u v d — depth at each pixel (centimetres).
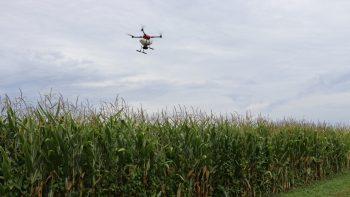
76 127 894
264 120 1741
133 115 1088
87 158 895
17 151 834
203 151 1212
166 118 1211
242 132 1440
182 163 1157
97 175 904
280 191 1677
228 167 1344
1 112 848
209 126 1328
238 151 1387
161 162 1067
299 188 1802
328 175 2173
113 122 989
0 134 832
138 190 995
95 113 984
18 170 806
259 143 1510
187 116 1263
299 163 1866
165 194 1090
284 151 1708
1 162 805
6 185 778
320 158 2047
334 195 1620
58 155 844
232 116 1548
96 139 923
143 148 1002
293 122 2097
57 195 851
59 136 841
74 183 877
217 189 1312
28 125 833
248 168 1441
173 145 1162
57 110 898
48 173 841
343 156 2364
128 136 985
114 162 945
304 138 1875
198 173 1197
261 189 1541
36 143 825
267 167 1588
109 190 937
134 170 970
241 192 1403
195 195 1197
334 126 2541
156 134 1159
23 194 801
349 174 2278
